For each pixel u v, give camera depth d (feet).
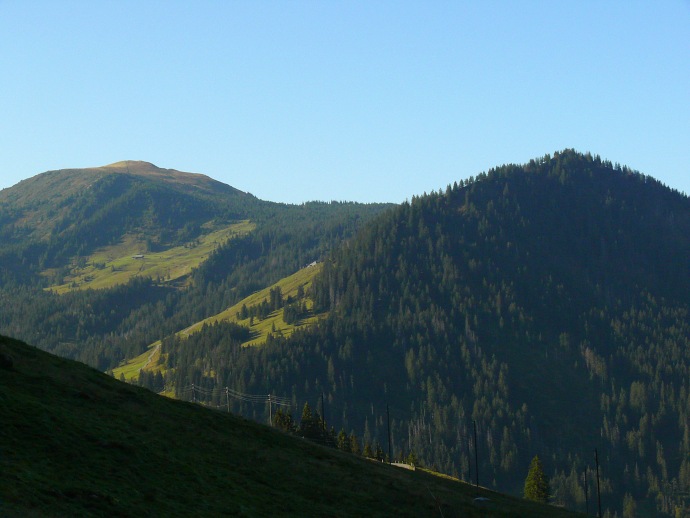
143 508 127.95
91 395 183.73
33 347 205.36
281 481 180.04
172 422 190.49
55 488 121.08
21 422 143.54
